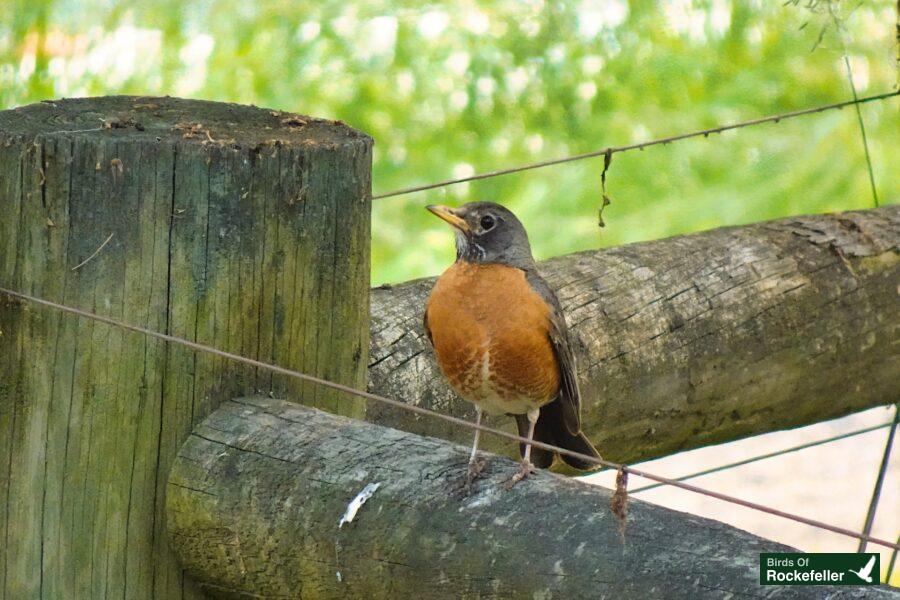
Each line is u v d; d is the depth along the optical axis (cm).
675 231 1505
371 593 581
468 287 724
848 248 987
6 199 627
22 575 644
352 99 1457
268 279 662
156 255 636
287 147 659
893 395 1028
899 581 1373
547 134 1514
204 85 1437
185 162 636
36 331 631
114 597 649
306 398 687
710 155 1528
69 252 627
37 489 639
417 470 591
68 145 621
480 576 546
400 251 1510
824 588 476
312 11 1461
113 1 1459
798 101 1525
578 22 1492
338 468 605
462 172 1498
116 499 644
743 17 1500
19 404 636
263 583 622
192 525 636
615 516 532
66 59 1454
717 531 517
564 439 810
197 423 653
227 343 656
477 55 1469
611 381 863
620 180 1531
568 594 520
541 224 1521
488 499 567
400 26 1459
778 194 1507
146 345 639
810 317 955
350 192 685
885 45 1471
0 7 1468
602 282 894
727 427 951
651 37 1503
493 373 725
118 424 640
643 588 502
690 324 904
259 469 622
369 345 742
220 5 1454
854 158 1505
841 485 1582
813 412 995
